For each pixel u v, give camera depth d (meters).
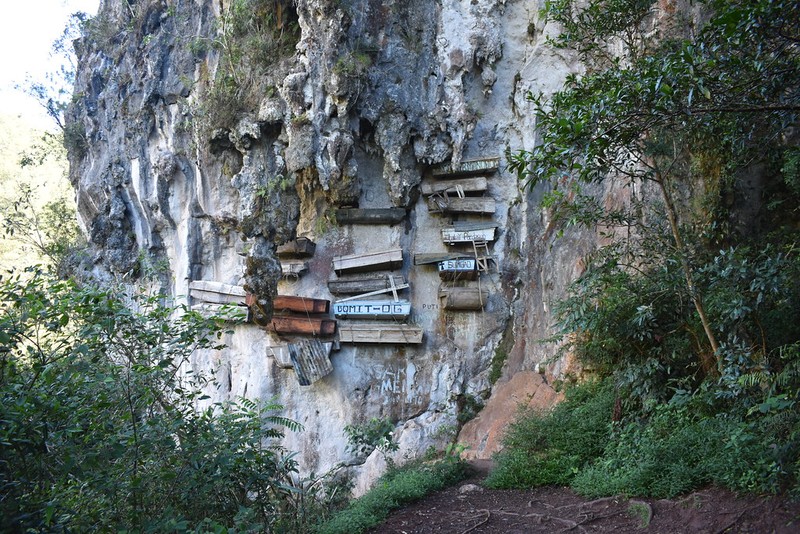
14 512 5.15
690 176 9.63
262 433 7.34
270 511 7.61
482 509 7.96
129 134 19.19
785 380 6.26
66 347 6.10
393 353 15.16
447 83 15.02
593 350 9.79
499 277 15.00
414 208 15.62
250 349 16.03
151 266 18.14
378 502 8.22
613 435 8.55
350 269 15.39
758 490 6.05
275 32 16.42
